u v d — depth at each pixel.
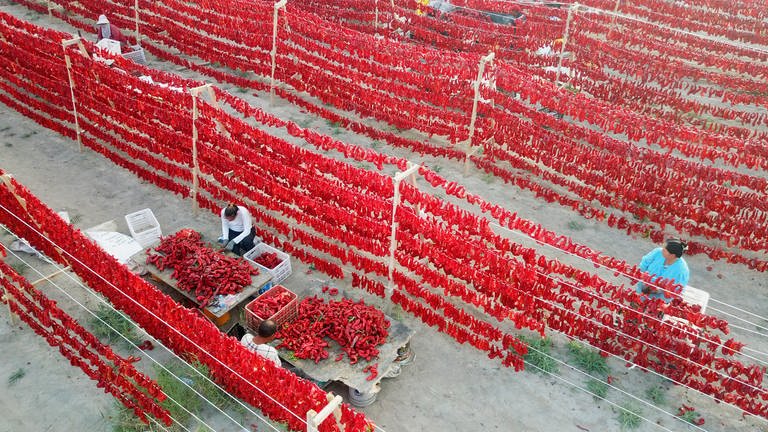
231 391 6.85
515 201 10.96
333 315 7.26
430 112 12.02
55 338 7.29
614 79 14.53
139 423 6.59
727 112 13.69
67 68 11.30
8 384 7.05
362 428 5.56
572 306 8.11
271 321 6.76
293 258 9.23
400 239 7.92
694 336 6.93
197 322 6.53
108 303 8.06
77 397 6.95
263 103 14.05
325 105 13.88
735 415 7.05
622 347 7.57
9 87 12.95
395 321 7.40
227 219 8.61
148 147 10.65
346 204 8.24
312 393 5.55
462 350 7.84
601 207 10.82
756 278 9.36
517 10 18.12
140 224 9.59
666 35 17.86
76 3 18.73
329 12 17.53
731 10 20.58
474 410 7.00
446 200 10.86
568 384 7.38
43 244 8.24
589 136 10.63
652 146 13.01
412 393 7.18
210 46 15.21
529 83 10.98
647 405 7.12
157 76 11.78
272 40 13.91
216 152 9.69
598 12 18.47
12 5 19.20
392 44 12.65
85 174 11.17
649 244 10.00
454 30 16.03
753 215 9.54
